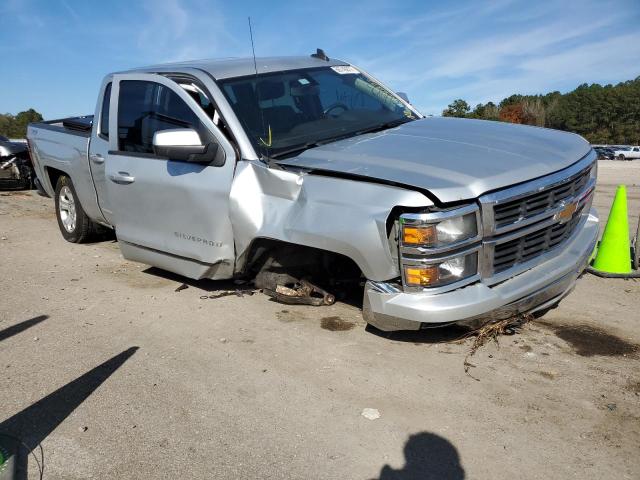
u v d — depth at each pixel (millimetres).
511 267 3625
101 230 7086
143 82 5074
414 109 5500
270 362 3795
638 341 3979
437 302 3391
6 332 4496
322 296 4582
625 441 2867
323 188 3713
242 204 4105
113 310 4863
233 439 3008
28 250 7000
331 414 3186
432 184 3348
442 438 2941
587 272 5586
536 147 4023
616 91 101312
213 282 5422
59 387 3607
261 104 4523
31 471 2826
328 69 5301
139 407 3342
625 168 27969
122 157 5090
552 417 3078
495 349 3850
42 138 7062
